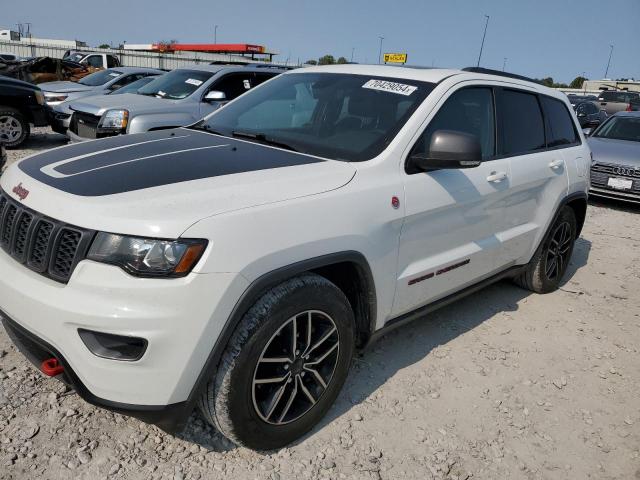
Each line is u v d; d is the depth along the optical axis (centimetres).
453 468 264
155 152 278
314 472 250
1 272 235
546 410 318
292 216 235
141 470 241
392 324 314
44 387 287
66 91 1232
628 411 325
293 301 238
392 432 283
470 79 356
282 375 248
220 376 225
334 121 326
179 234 205
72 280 209
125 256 204
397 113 314
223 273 212
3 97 1004
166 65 2906
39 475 232
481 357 368
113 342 208
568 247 494
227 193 229
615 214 858
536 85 445
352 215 259
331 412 293
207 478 240
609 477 270
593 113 1770
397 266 294
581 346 399
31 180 245
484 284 397
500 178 361
